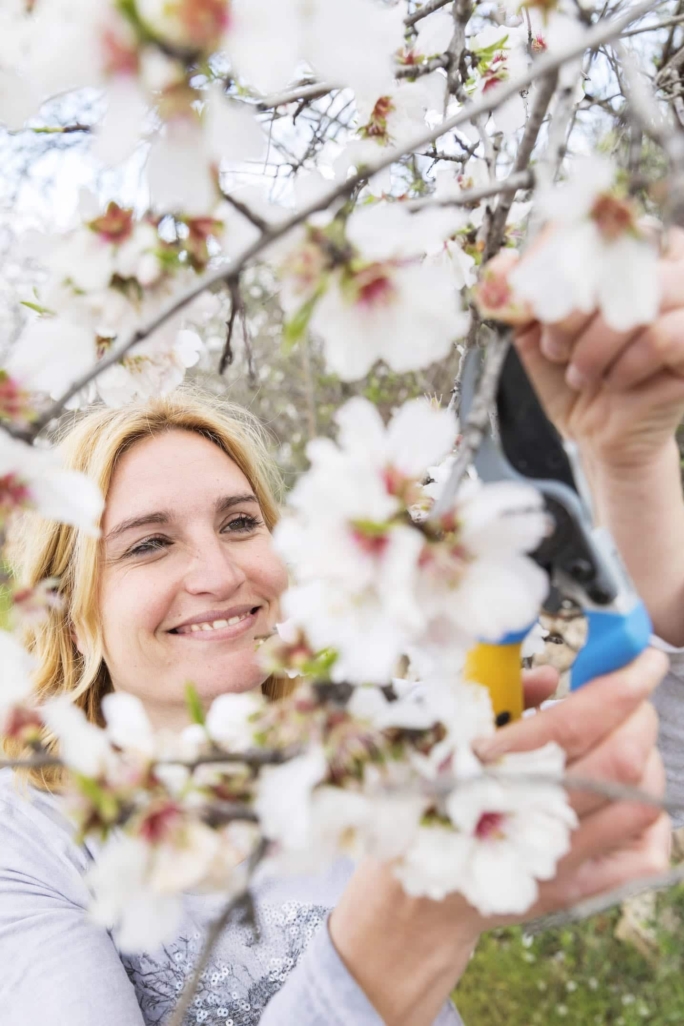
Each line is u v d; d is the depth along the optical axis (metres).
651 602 0.87
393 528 0.51
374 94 1.03
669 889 2.68
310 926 1.35
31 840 1.31
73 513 0.68
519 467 0.71
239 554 1.52
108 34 0.52
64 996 1.11
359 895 0.76
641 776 0.63
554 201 0.53
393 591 0.49
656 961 2.85
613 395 0.65
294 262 0.60
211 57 0.56
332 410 3.74
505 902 0.56
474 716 0.58
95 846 1.31
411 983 0.74
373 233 0.60
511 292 0.59
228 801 0.56
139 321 0.77
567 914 0.78
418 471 0.55
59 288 0.77
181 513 1.46
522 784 0.57
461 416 0.74
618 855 0.69
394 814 0.55
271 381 3.74
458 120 0.53
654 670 0.65
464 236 1.07
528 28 1.11
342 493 0.52
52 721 0.56
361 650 0.51
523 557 0.55
